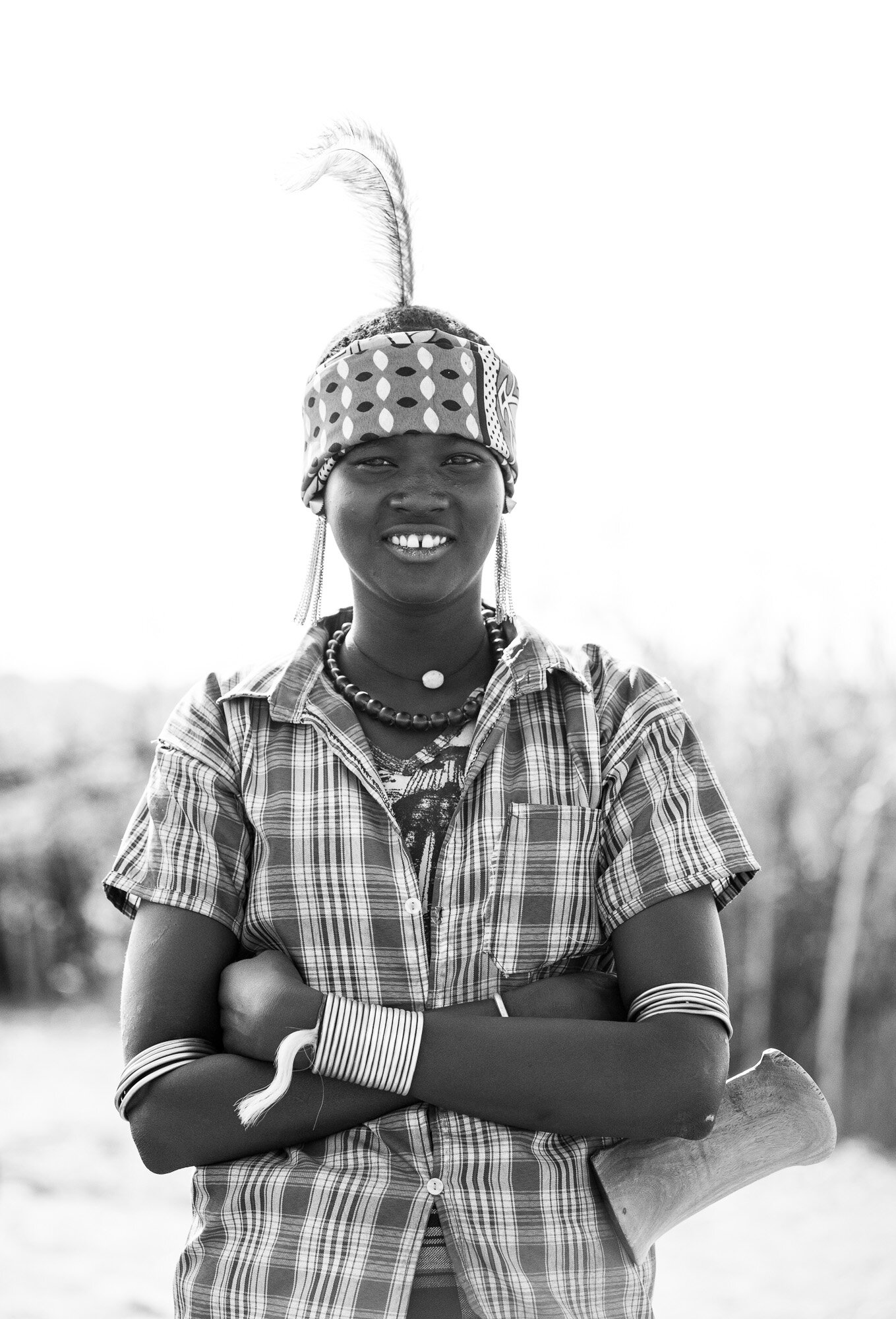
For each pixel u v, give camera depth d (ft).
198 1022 7.41
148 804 7.81
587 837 7.46
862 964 23.17
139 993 7.41
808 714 24.45
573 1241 7.02
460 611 7.84
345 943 7.23
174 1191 20.49
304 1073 6.98
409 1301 6.90
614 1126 6.88
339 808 7.39
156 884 7.55
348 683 7.82
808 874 23.88
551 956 7.30
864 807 23.29
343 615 8.41
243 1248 6.97
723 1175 7.35
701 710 25.17
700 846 7.45
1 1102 25.88
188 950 7.46
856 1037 23.13
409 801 7.50
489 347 7.86
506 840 7.36
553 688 7.77
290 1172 7.04
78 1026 33.19
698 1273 17.70
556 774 7.54
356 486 7.62
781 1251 18.17
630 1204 7.16
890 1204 19.66
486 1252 6.91
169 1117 7.06
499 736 7.55
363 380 7.61
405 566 7.55
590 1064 6.87
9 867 36.27
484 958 7.22
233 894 7.59
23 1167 21.49
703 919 7.39
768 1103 7.36
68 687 38.47
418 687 7.82
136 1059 7.23
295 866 7.34
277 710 7.63
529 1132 7.09
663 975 7.24
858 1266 17.24
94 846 36.32
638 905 7.38
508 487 8.21
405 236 8.73
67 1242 18.02
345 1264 6.86
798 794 24.04
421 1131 7.02
